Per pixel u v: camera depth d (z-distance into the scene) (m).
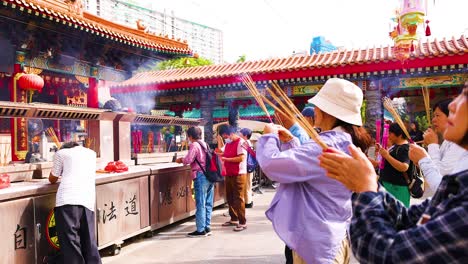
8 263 3.81
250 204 8.41
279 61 14.02
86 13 8.83
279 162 2.18
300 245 2.18
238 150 6.40
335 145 2.13
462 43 10.91
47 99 10.45
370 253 1.11
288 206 2.26
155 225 6.12
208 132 14.44
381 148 4.06
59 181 4.48
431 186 2.48
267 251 5.27
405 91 13.78
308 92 12.77
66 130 7.23
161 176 6.30
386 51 11.96
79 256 3.96
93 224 4.18
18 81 8.17
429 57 10.29
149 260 4.96
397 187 4.11
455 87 12.15
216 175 5.96
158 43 10.49
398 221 1.34
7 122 8.43
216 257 5.04
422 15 9.09
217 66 15.45
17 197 3.92
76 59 9.65
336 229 2.15
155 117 7.13
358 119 2.26
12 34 7.83
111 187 5.19
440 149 3.04
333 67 11.43
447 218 0.98
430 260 0.98
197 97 14.87
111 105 7.42
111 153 6.20
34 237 4.08
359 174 1.26
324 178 2.15
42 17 7.44
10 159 7.70
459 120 1.12
